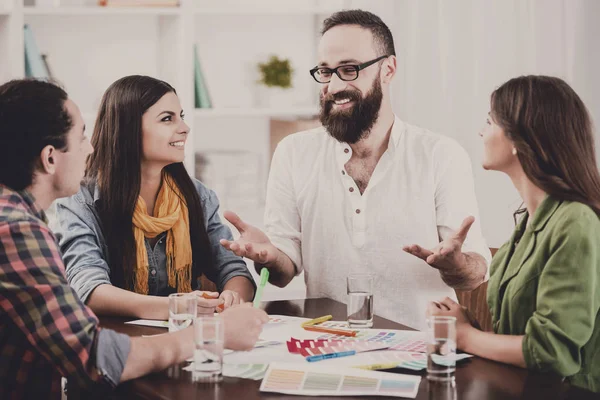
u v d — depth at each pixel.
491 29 4.48
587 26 4.39
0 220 1.95
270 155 4.98
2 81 4.23
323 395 1.83
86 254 2.75
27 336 1.95
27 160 2.04
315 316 2.60
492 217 4.49
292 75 4.92
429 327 1.91
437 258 2.46
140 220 2.87
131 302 2.56
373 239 3.01
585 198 2.08
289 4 5.01
